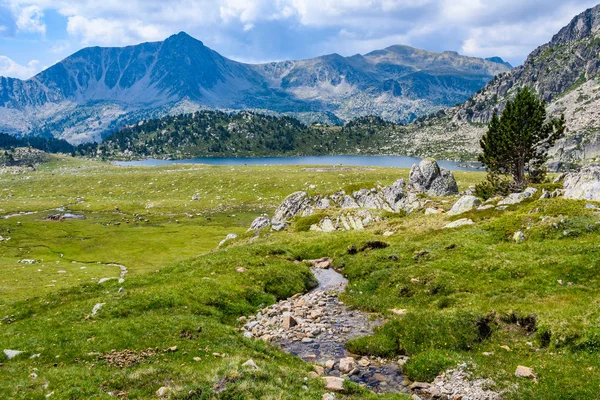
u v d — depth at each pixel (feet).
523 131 195.72
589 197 141.18
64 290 117.60
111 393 51.57
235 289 105.60
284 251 152.35
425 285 98.32
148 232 423.64
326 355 71.51
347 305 99.25
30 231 428.97
